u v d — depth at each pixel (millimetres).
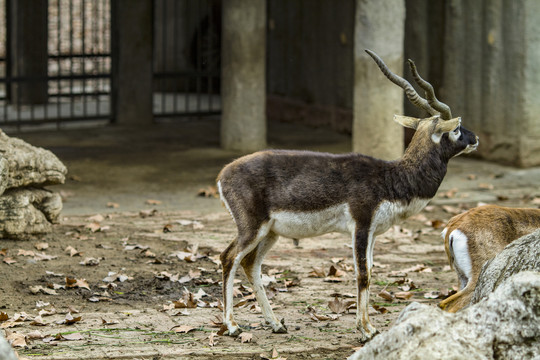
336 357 8578
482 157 21594
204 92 34625
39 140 23594
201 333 9320
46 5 28297
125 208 16156
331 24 25609
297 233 9203
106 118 26703
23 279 11219
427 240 14195
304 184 9031
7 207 12891
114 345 8719
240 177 9102
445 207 16438
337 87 25656
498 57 20844
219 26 33750
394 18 18219
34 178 13289
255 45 21766
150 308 10328
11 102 29859
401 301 10766
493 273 7699
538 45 20203
